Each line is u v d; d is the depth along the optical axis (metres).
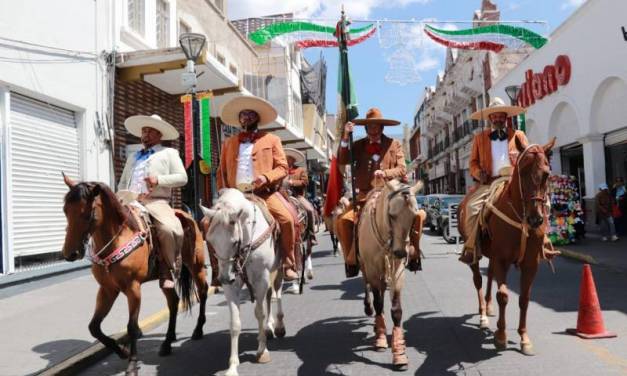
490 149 6.72
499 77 28.05
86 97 11.34
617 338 5.88
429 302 8.20
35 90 9.80
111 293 5.28
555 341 5.80
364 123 6.39
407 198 4.82
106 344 5.29
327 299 8.87
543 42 16.84
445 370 5.01
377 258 5.41
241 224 4.99
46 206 10.23
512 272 10.84
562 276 10.26
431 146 57.97
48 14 10.23
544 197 5.16
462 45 16.47
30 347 5.84
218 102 16.56
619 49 14.93
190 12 17.16
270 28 14.69
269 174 5.88
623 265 10.94
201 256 6.55
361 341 6.14
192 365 5.52
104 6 12.06
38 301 8.10
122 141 12.68
